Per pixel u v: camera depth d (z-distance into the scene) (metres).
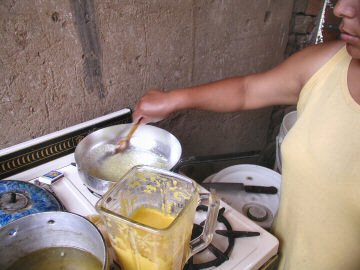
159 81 1.12
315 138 0.68
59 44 0.82
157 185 0.60
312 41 1.66
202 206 0.71
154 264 0.50
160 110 0.92
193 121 1.38
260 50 1.49
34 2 0.74
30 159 0.84
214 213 0.58
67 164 0.87
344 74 0.67
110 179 0.75
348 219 0.66
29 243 0.51
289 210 0.78
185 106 0.93
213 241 0.66
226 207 0.76
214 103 0.95
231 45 1.33
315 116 0.70
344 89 0.65
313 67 0.79
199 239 0.59
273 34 1.51
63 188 0.79
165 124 1.26
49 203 0.69
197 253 0.62
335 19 1.52
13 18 0.73
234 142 1.68
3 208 0.66
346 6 0.55
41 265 0.52
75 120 0.95
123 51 0.96
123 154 0.85
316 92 0.72
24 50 0.77
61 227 0.52
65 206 0.73
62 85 0.87
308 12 1.58
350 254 0.69
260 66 1.55
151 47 1.04
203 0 1.12
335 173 0.65
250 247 0.65
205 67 1.28
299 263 0.76
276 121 1.86
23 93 0.81
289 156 0.74
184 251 0.54
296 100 0.90
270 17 1.44
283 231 0.81
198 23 1.15
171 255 0.50
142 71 1.05
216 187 1.08
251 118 1.69
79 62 0.88
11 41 0.74
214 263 0.60
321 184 0.67
